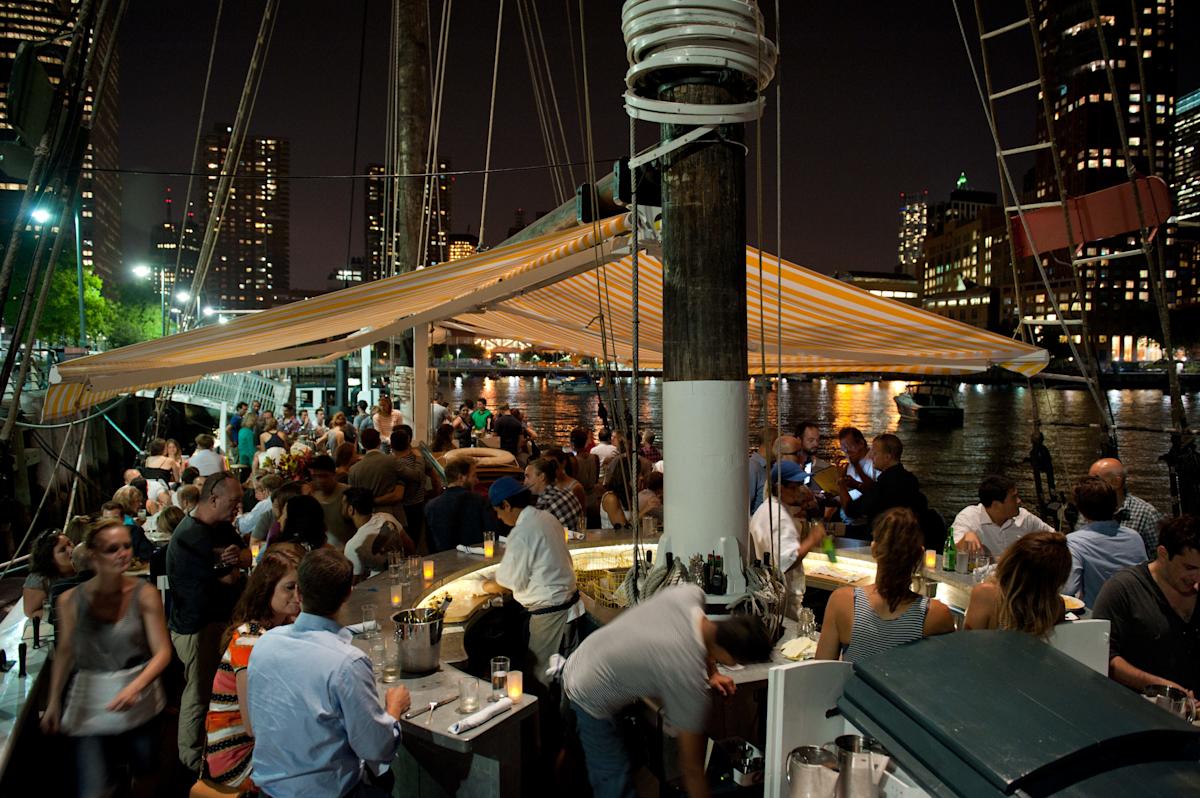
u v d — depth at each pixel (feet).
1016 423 201.57
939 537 18.12
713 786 9.04
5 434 7.48
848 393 378.94
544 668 13.50
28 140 8.11
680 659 8.30
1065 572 8.21
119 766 11.21
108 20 9.04
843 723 6.96
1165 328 10.52
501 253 14.07
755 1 8.45
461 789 9.75
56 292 192.13
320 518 14.73
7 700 11.29
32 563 13.66
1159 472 119.65
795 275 14.02
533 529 13.55
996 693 5.91
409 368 32.86
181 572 13.19
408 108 29.17
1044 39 18.40
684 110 8.29
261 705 7.86
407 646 10.82
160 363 17.20
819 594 15.37
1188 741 5.42
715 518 8.93
